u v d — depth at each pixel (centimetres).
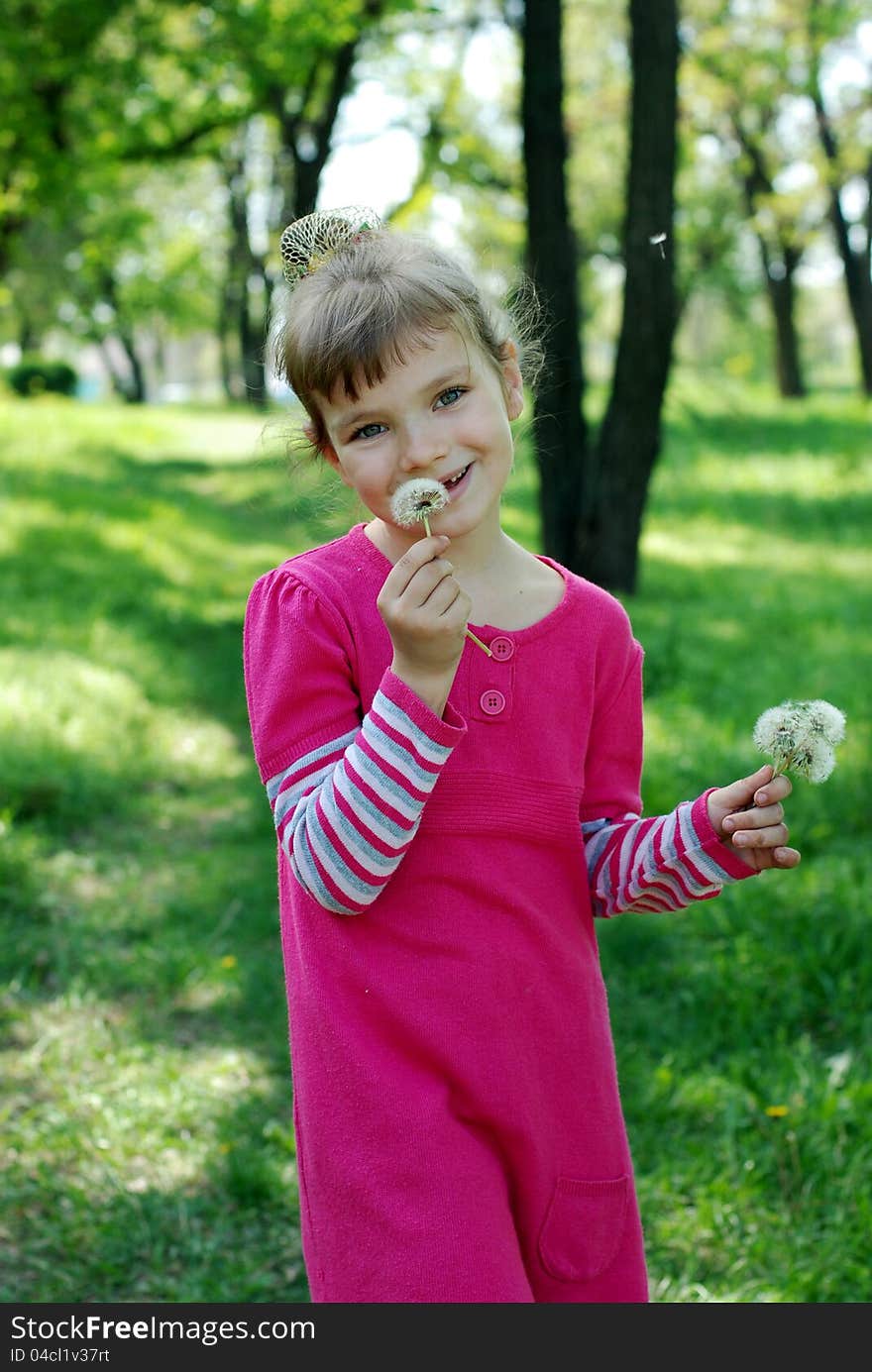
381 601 153
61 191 1769
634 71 885
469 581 176
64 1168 315
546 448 970
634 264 916
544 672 174
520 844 169
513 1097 164
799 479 1648
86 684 693
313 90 1809
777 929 421
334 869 157
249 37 1541
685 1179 299
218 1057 371
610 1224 175
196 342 7756
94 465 1609
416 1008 163
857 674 765
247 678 179
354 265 169
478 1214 158
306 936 169
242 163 2861
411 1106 160
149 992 408
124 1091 348
